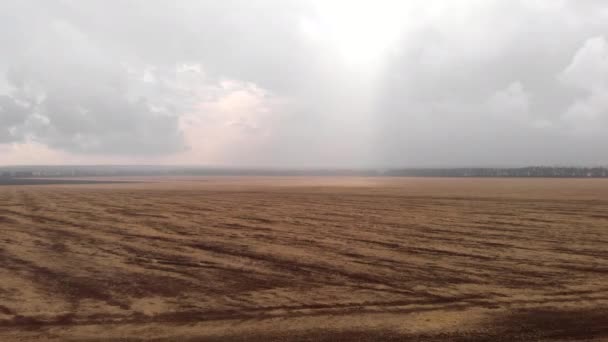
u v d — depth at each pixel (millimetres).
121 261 11906
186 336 6379
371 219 21406
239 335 6414
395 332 6543
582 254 12844
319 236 16203
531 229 17922
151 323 6945
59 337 6359
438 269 10938
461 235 16422
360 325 6855
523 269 10922
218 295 8594
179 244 14531
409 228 18281
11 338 6324
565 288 9117
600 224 19359
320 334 6457
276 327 6758
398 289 9062
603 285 9359
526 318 7180
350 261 11875
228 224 19594
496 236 16172
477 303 8055
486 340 6223
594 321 7008
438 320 7098
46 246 14203
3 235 16500
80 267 11164
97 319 7141
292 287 9227
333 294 8672
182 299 8328
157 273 10508
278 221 20656
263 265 11383
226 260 12023
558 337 6328
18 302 8109
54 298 8391
